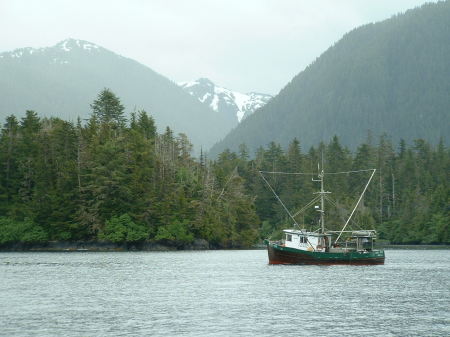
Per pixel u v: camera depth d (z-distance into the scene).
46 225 197.12
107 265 128.88
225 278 102.19
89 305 71.81
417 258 164.12
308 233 130.50
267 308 69.94
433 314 66.19
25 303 73.19
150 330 57.84
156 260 147.00
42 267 122.69
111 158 199.75
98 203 193.62
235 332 57.06
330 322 61.72
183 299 76.88
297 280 99.38
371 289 87.06
